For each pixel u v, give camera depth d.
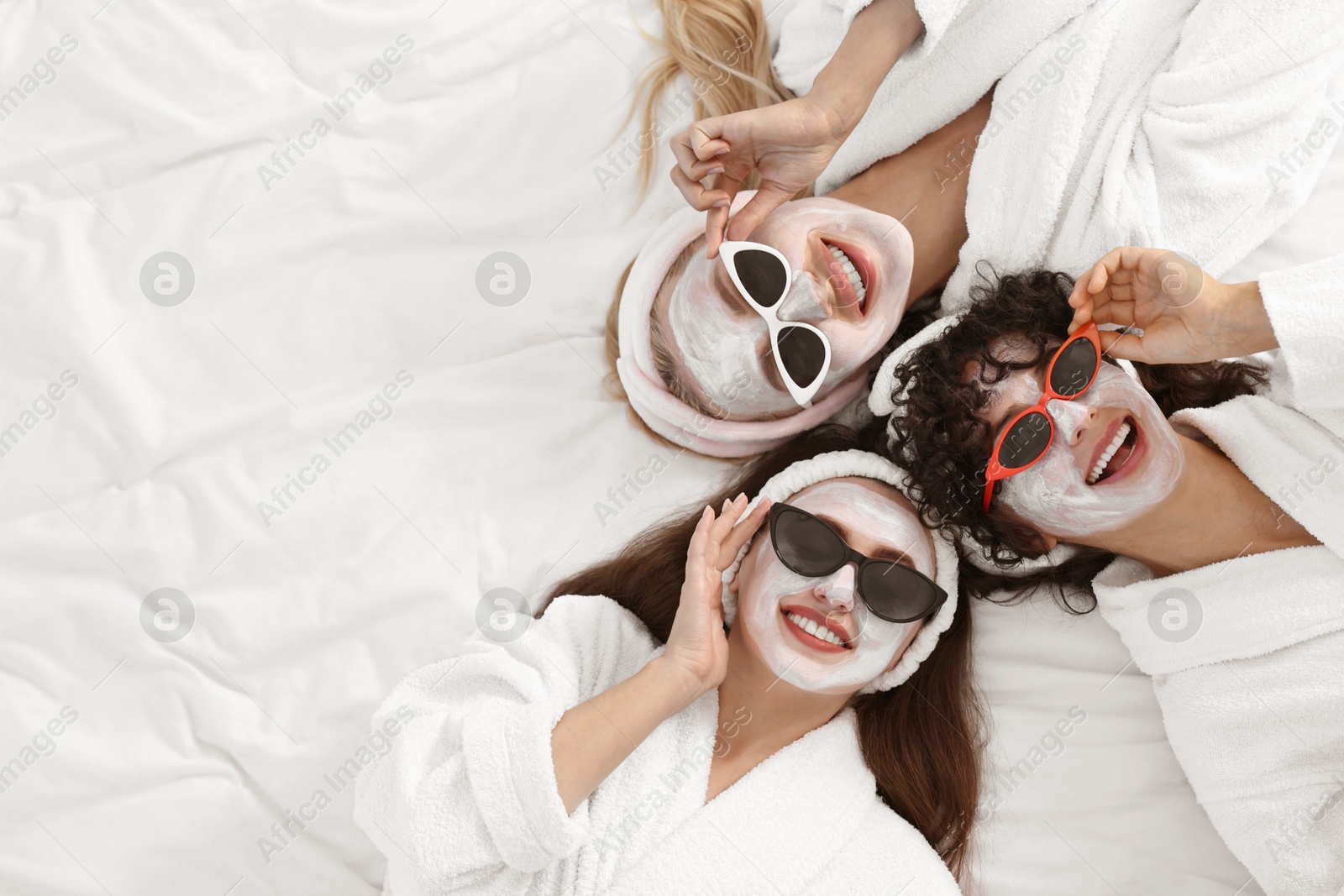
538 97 2.02
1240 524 1.80
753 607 1.79
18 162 1.99
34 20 2.00
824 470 1.84
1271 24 1.77
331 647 1.98
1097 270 1.65
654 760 1.76
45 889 1.87
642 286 1.92
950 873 1.83
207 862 1.91
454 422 2.06
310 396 2.03
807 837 1.75
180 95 2.00
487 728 1.67
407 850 1.63
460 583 2.01
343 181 2.03
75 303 1.96
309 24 2.01
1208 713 1.82
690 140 1.70
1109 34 1.78
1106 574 1.94
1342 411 1.76
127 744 1.92
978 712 2.00
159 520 1.97
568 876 1.70
